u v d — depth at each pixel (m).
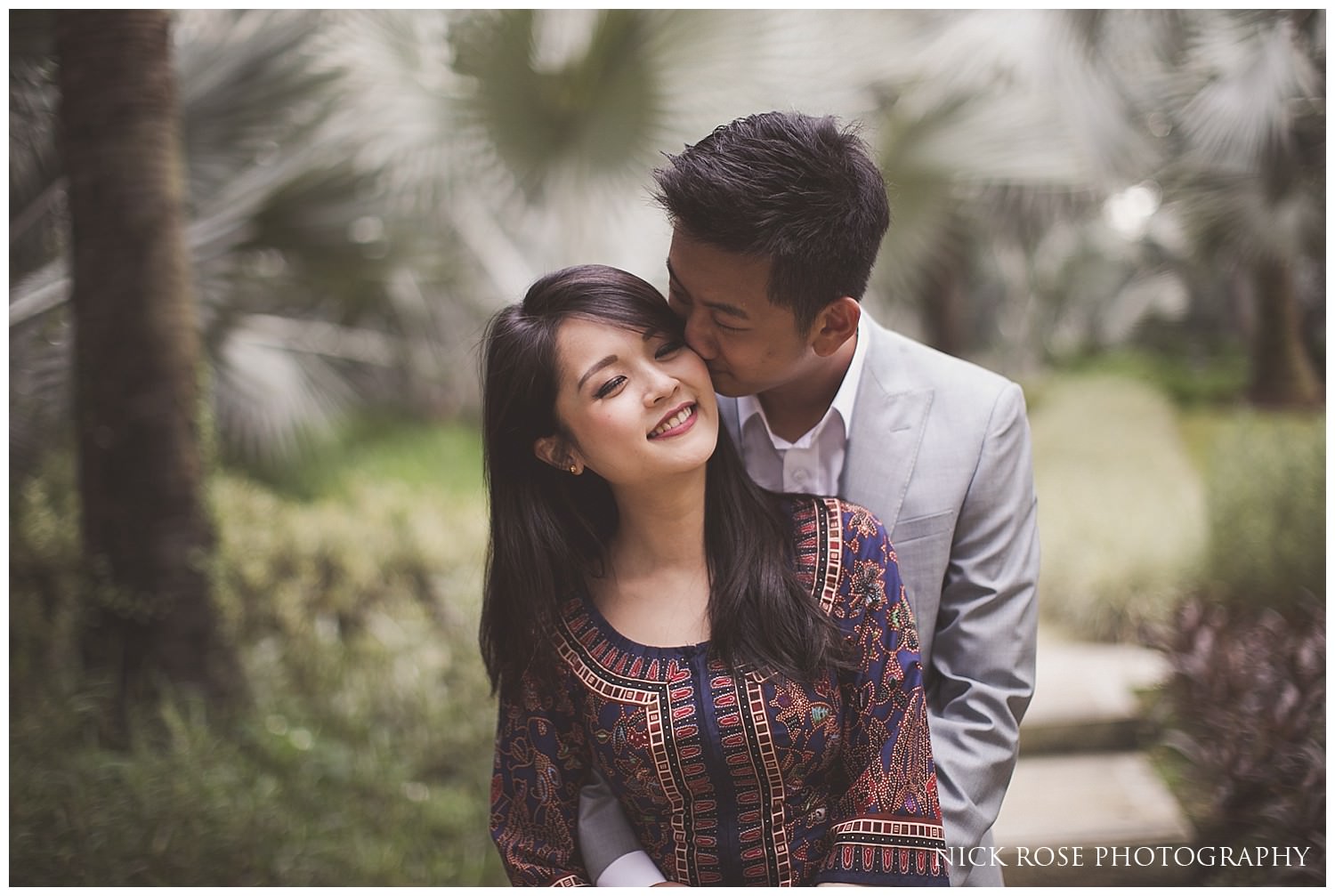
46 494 3.98
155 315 3.00
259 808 2.69
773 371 1.21
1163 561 4.20
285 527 4.50
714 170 1.10
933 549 1.36
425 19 4.44
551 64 4.18
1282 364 6.53
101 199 2.95
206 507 3.15
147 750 2.78
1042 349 11.45
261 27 4.12
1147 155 5.61
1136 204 8.35
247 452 5.36
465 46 4.17
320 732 3.25
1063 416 7.11
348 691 3.52
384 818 2.87
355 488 5.80
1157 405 7.30
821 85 4.57
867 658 1.21
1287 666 2.70
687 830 1.20
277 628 3.90
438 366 7.19
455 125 4.34
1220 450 4.47
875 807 1.18
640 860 1.26
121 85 2.93
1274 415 6.41
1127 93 5.73
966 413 1.39
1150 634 3.16
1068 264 11.72
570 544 1.27
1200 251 5.79
